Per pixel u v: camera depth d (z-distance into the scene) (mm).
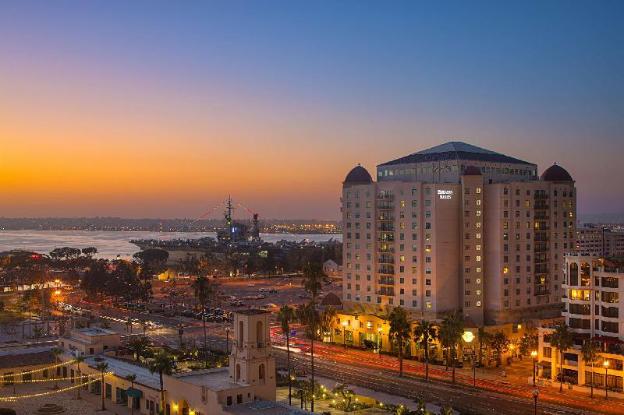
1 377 165250
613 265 164750
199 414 126062
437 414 135625
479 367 188625
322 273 183750
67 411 141250
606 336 162500
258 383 128375
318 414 119438
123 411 141500
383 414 137625
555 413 140000
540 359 172625
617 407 144500
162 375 135875
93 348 176375
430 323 190000
